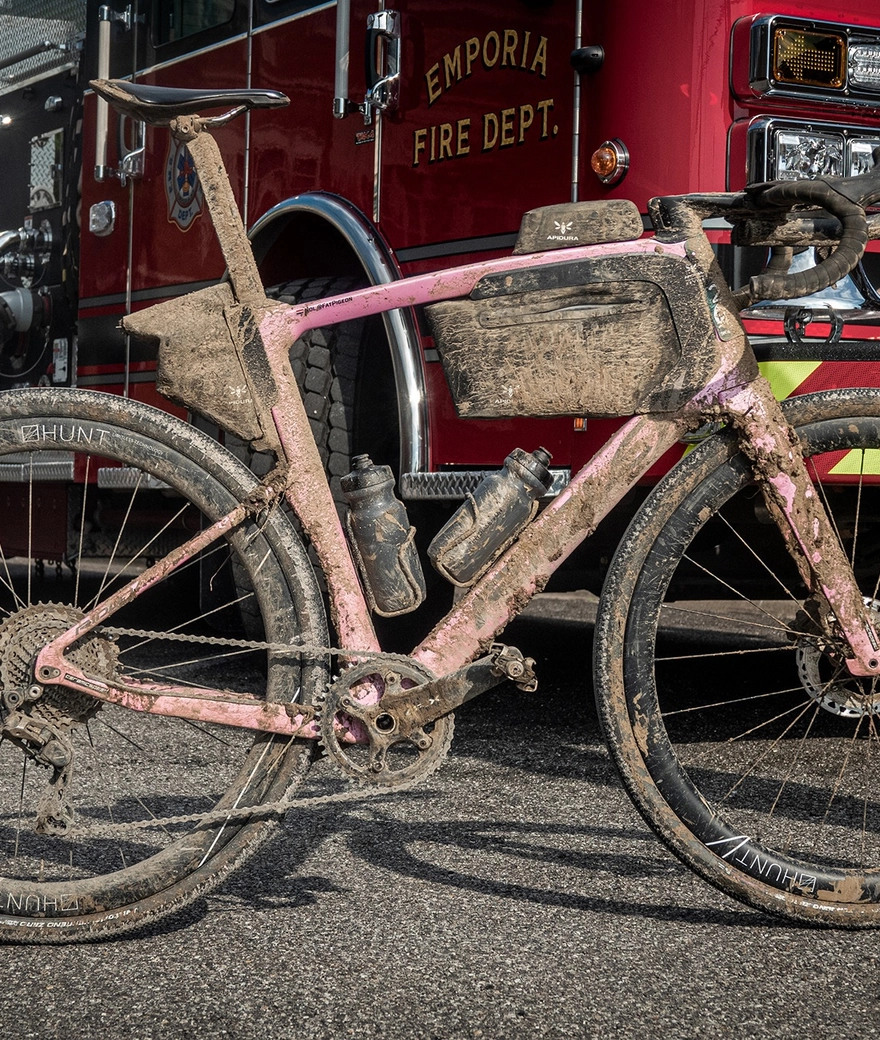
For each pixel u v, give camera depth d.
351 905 2.52
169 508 5.30
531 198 3.68
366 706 2.33
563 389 2.40
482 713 4.23
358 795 2.34
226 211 2.40
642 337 2.36
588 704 4.38
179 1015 2.07
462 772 3.47
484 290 2.40
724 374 2.36
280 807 2.34
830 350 3.21
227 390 2.38
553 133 3.62
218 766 3.47
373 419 4.24
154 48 5.24
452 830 2.96
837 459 2.72
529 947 2.33
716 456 2.38
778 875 2.37
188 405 2.39
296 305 2.41
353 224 4.19
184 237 4.99
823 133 3.41
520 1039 2.01
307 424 2.40
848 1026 2.06
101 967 2.23
